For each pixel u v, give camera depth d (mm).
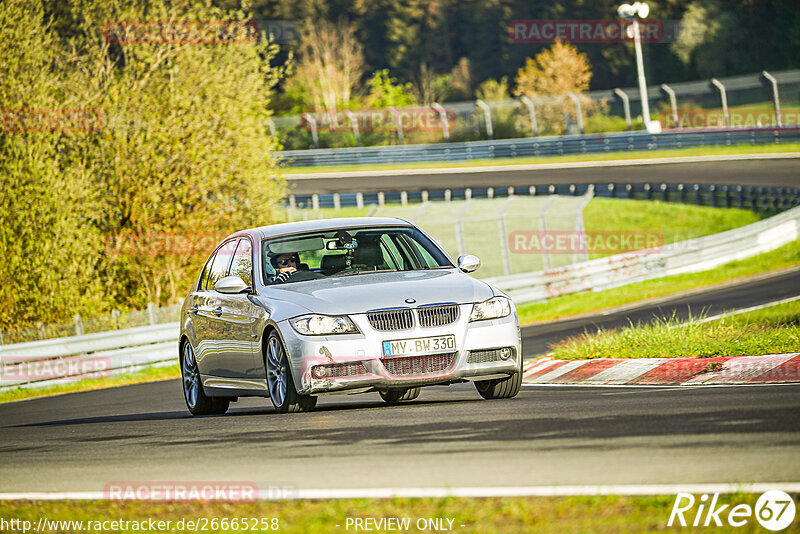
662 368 34625
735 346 35375
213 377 31578
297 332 26328
